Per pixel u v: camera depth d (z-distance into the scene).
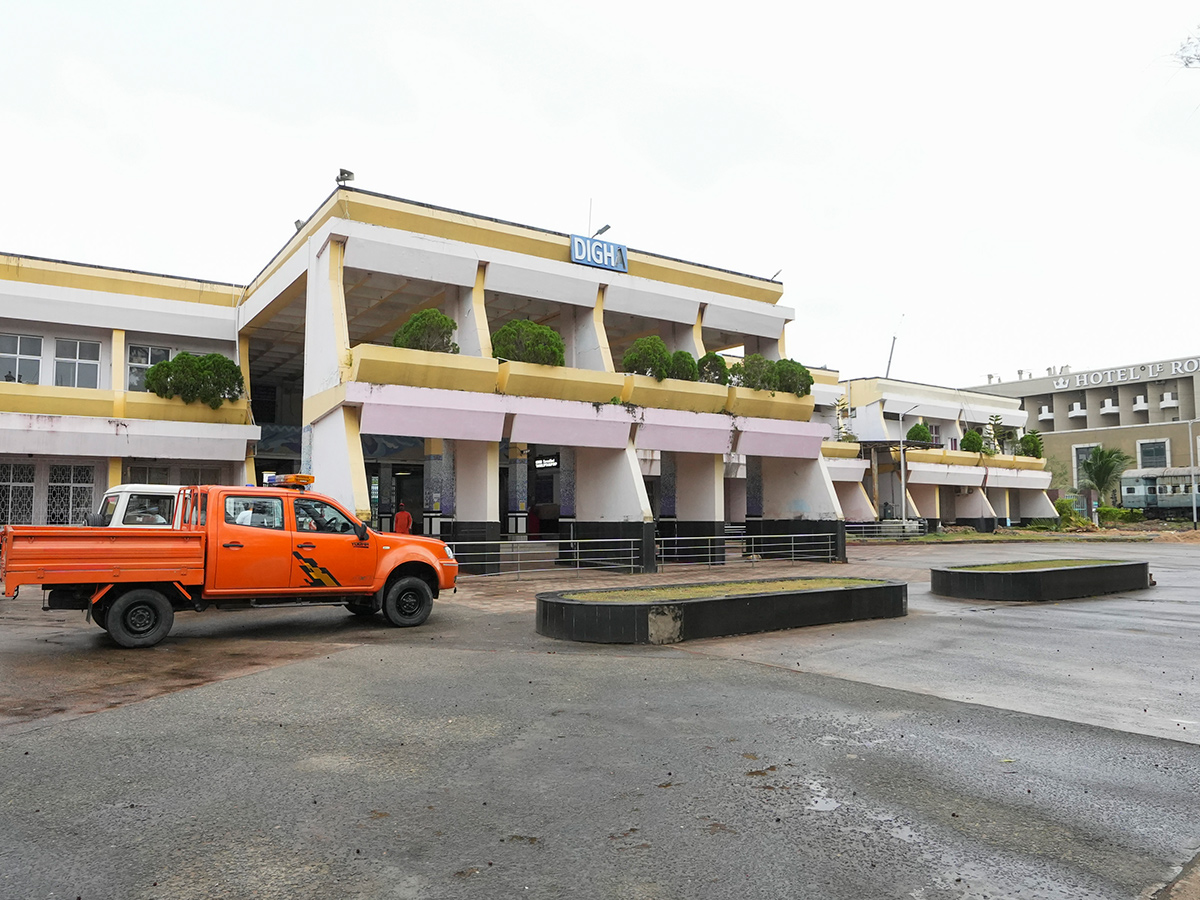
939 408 47.59
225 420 22.16
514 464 27.64
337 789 4.88
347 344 17.56
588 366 22.02
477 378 18.55
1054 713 6.70
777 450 24.08
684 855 3.98
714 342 28.72
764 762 5.40
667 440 21.78
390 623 11.66
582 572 20.42
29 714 6.61
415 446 29.47
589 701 7.06
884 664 8.77
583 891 3.60
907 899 3.54
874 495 42.34
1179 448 71.25
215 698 7.16
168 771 5.20
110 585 9.45
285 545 10.37
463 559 19.59
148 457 21.31
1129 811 4.56
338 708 6.81
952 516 49.66
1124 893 3.59
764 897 3.55
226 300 23.77
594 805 4.63
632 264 22.92
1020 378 90.06
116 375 21.62
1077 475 77.94
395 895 3.56
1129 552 31.47
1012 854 3.99
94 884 3.64
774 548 26.20
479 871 3.79
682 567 22.44
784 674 8.22
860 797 4.77
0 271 20.45
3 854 3.95
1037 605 14.09
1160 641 10.30
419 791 4.85
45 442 19.69
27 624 11.54
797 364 24.80
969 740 5.92
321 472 18.28
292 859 3.91
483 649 9.66
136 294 22.30
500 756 5.52
